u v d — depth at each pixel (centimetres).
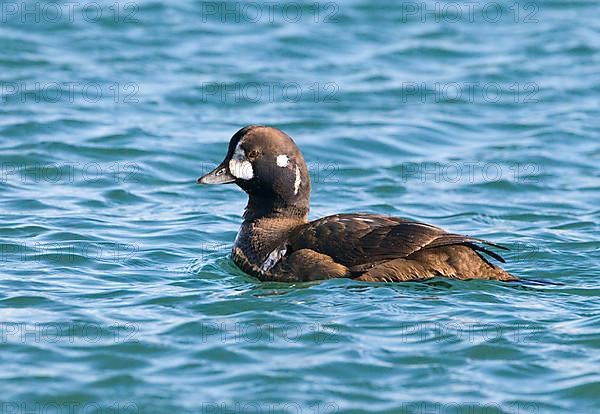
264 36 2495
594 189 1775
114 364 1054
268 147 1348
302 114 2095
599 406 987
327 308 1177
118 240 1471
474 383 1022
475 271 1237
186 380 1025
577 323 1137
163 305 1206
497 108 2155
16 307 1198
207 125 2022
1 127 1952
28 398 988
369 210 1661
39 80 2198
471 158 1917
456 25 2591
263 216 1359
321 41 2475
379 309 1168
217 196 1712
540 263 1375
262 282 1286
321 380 1025
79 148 1881
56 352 1077
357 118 2088
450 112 2128
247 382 1018
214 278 1309
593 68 2358
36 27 2475
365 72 2320
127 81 2222
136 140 1930
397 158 1919
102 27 2498
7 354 1072
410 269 1225
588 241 1483
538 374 1039
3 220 1538
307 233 1288
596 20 2645
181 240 1484
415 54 2422
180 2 2659
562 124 2067
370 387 1013
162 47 2414
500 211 1669
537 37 2530
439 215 1647
